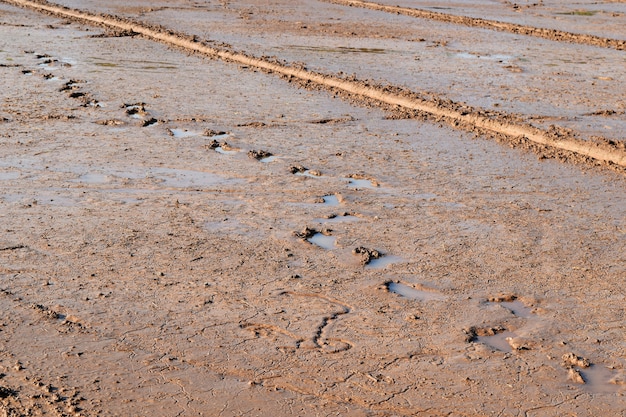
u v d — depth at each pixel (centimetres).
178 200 851
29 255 704
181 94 1342
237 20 2277
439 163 1016
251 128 1148
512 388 538
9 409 493
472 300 654
